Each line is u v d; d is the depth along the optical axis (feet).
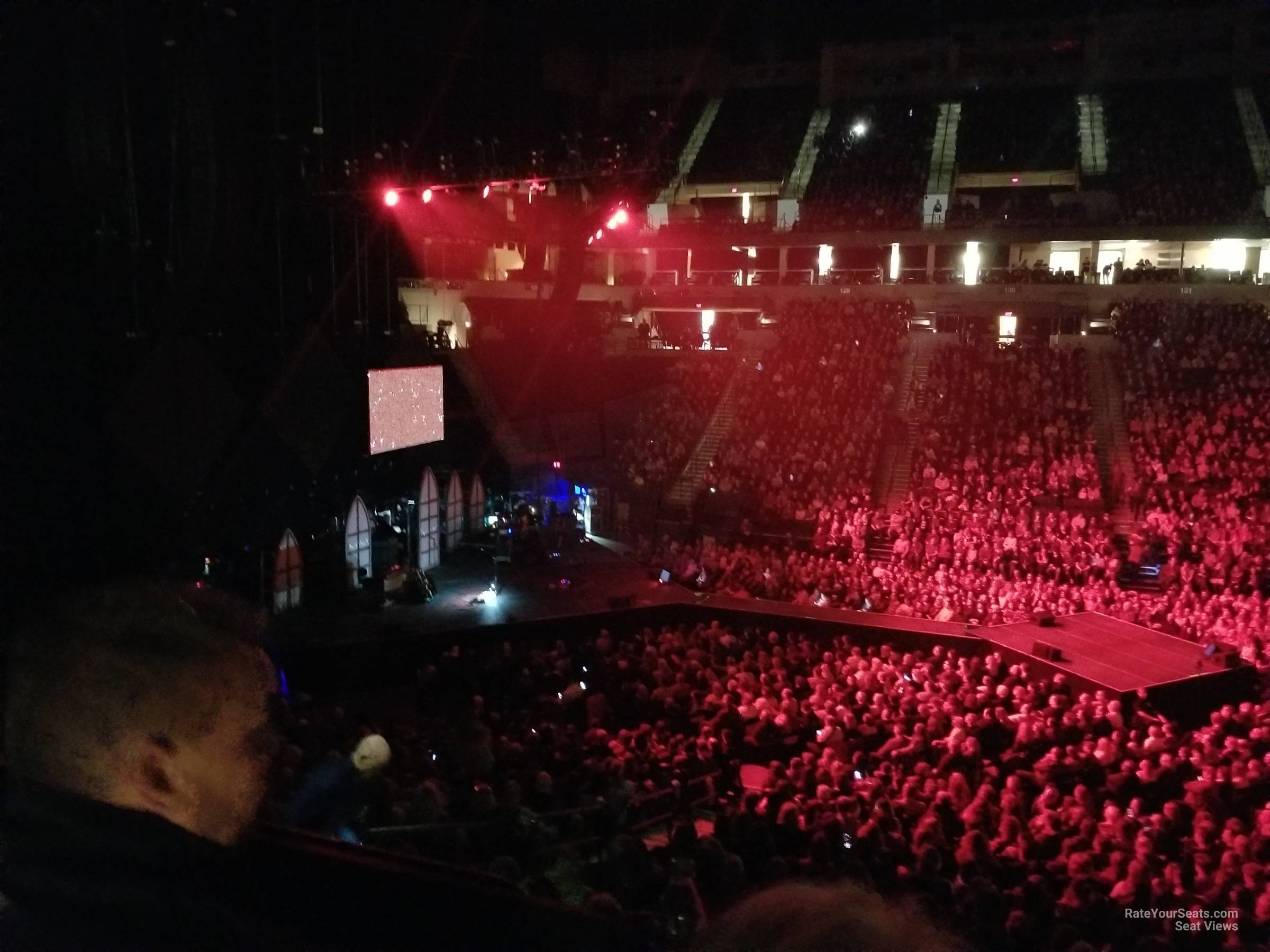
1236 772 44.78
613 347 125.39
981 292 130.93
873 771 47.93
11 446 47.44
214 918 4.16
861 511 93.76
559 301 106.32
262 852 5.03
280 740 5.48
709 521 101.86
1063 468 95.50
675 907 16.75
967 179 156.97
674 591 83.05
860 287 136.67
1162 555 84.17
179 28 55.62
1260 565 77.36
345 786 28.71
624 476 109.50
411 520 87.20
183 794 4.83
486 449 101.40
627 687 57.31
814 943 5.12
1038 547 85.20
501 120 115.24
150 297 56.90
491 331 110.83
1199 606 73.26
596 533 105.91
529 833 32.42
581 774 41.04
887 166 157.79
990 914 29.22
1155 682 60.64
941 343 123.44
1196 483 91.86
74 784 4.62
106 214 50.57
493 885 5.93
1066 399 105.91
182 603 5.45
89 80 47.37
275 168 69.51
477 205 105.19
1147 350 112.37
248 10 65.41
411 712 61.05
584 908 6.89
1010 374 110.93
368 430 81.71
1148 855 35.19
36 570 47.80
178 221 59.21
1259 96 151.94
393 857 5.60
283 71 72.28
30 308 48.06
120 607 5.13
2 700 4.92
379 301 93.40
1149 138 150.41
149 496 56.70
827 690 56.75
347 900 5.02
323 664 65.16
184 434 59.67
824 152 163.94
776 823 36.47
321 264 80.84
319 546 76.38
